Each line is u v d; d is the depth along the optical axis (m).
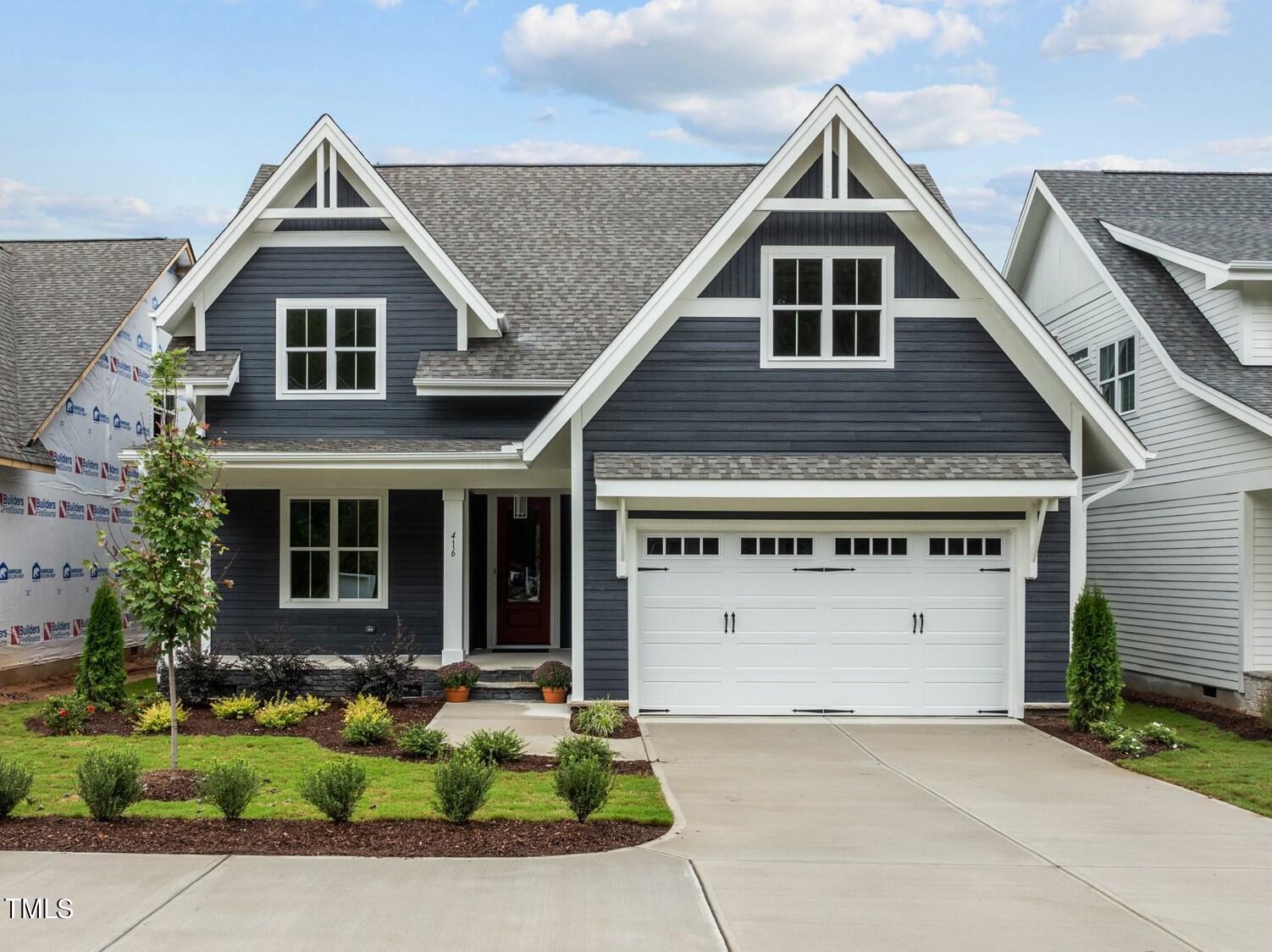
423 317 19.05
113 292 24.48
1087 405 16.09
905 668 16.62
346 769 9.96
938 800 11.55
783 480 15.78
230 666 16.88
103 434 23.41
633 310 20.19
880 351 16.64
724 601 16.62
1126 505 21.06
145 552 12.32
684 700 16.59
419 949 7.06
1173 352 18.31
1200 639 18.62
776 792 11.77
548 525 20.39
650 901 8.02
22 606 20.27
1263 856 9.56
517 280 20.81
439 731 13.41
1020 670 16.45
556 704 17.06
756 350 16.61
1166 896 8.42
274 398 18.91
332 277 19.05
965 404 16.62
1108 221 21.39
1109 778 12.80
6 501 19.80
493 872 8.59
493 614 20.30
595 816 10.33
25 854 8.88
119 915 7.56
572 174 24.03
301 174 19.06
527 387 18.50
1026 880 8.77
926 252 16.66
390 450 17.61
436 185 23.48
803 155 16.59
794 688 16.62
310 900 7.89
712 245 16.17
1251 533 17.41
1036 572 16.47
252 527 18.88
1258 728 15.96
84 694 16.53
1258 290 18.14
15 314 23.70
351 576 19.02
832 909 7.96
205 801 10.14
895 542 16.69
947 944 7.31
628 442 16.55
